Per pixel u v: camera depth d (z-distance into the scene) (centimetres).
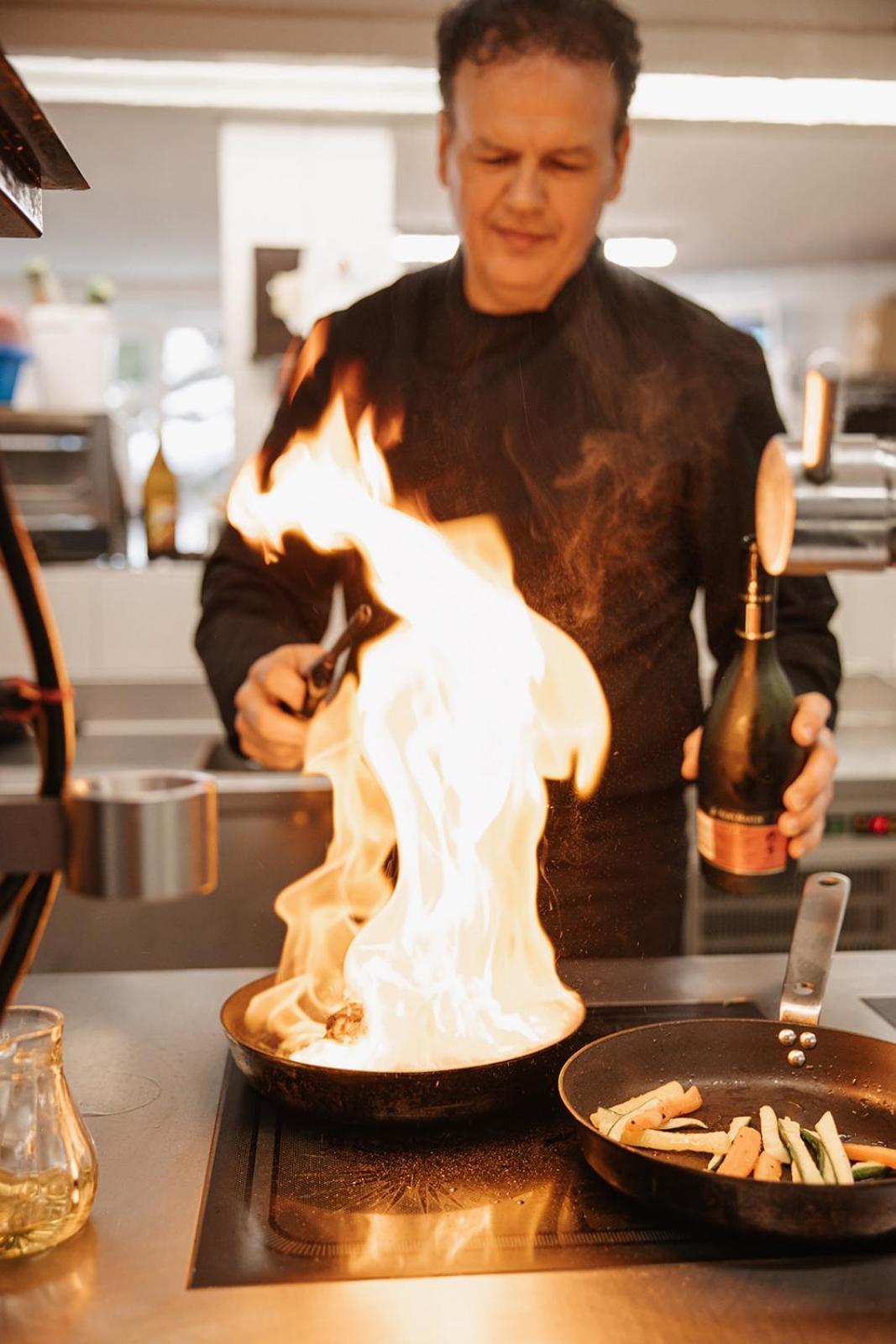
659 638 149
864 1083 87
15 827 49
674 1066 88
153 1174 79
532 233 141
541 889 134
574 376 150
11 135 61
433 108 241
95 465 293
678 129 239
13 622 289
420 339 155
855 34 201
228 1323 63
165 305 443
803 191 301
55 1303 65
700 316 154
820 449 80
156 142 265
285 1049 93
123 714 293
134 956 224
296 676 137
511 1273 67
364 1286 66
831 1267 68
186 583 294
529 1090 84
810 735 100
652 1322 63
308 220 261
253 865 229
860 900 254
